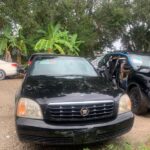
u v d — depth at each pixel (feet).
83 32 93.25
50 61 23.72
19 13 53.67
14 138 20.83
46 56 24.61
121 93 18.51
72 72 22.52
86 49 97.50
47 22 82.74
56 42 78.48
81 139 16.38
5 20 56.80
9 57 75.97
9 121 25.25
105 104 17.10
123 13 93.20
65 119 16.47
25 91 18.19
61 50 77.20
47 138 16.30
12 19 56.39
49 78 20.59
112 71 32.35
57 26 82.38
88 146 18.63
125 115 17.83
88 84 19.17
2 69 61.05
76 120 16.53
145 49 105.81
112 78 31.91
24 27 65.21
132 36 104.53
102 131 16.69
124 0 95.30
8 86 47.73
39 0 75.97
